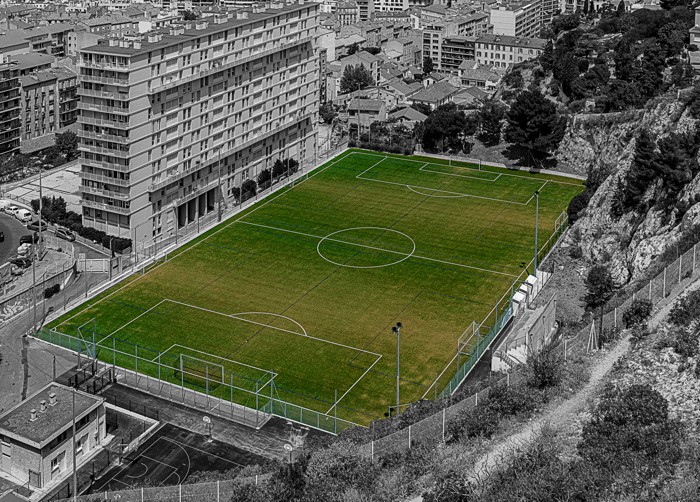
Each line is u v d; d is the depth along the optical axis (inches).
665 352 4557.1
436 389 5964.6
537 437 4060.0
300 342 6614.2
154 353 6451.8
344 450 4347.9
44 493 4968.0
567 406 4311.0
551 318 6304.1
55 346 6589.6
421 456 4138.8
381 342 6609.3
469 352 6397.6
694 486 3499.0
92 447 5374.0
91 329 6796.3
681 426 3969.0
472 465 3976.4
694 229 5984.3
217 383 6077.8
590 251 7593.5
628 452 3740.2
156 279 7628.0
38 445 4968.0
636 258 6638.8
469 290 7440.9
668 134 7815.0
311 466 4252.0
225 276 7696.9
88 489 4987.7
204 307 7140.8
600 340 4938.5
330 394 5959.6
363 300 7268.7
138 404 5831.7
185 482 4753.9
